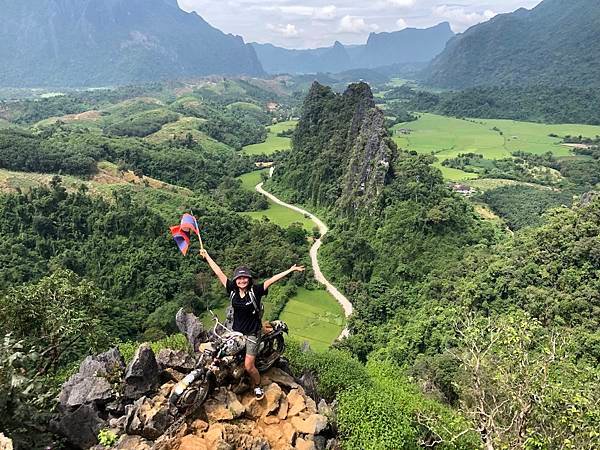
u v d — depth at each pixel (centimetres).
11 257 5641
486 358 1420
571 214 4812
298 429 902
